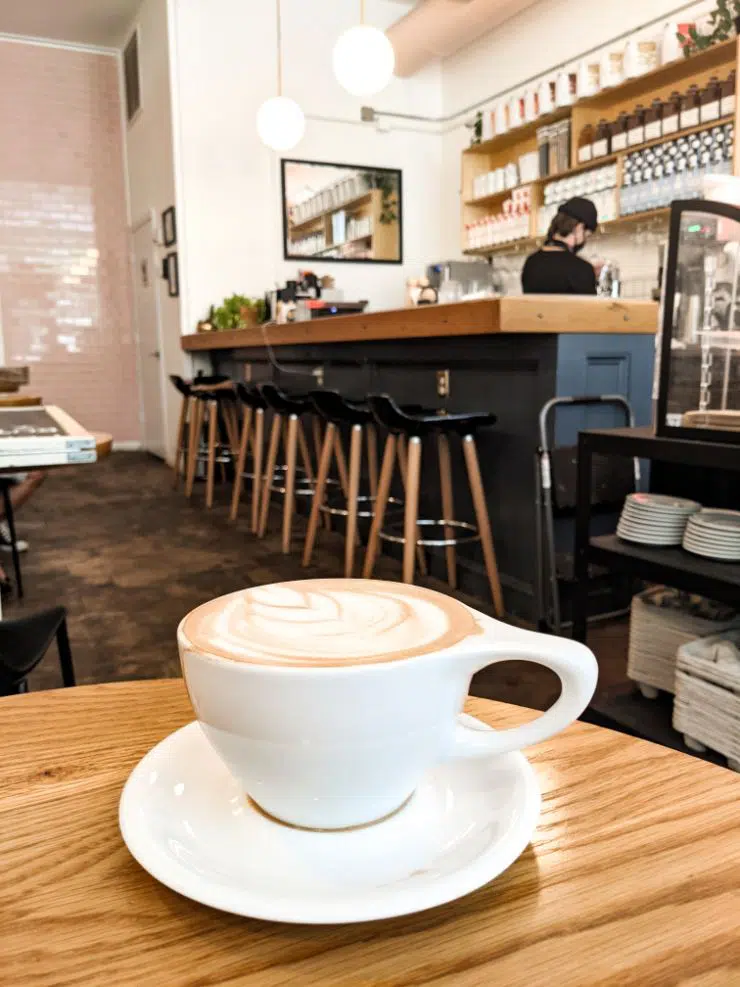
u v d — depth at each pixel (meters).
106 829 0.40
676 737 1.96
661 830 0.40
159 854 0.34
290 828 0.37
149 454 8.27
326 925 0.33
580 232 3.87
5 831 0.40
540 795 0.40
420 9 5.71
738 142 4.17
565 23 5.85
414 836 0.37
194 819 0.38
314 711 0.31
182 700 0.58
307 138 6.88
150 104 7.04
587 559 2.13
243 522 4.81
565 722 0.34
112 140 8.20
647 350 2.98
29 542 4.30
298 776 0.33
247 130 6.64
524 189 6.14
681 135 4.71
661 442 1.89
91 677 2.46
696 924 0.33
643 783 0.45
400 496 3.92
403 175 7.34
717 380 1.80
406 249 7.44
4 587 3.40
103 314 8.45
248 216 6.74
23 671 1.12
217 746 0.34
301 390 4.62
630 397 2.97
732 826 0.40
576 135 5.56
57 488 6.10
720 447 1.74
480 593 3.28
